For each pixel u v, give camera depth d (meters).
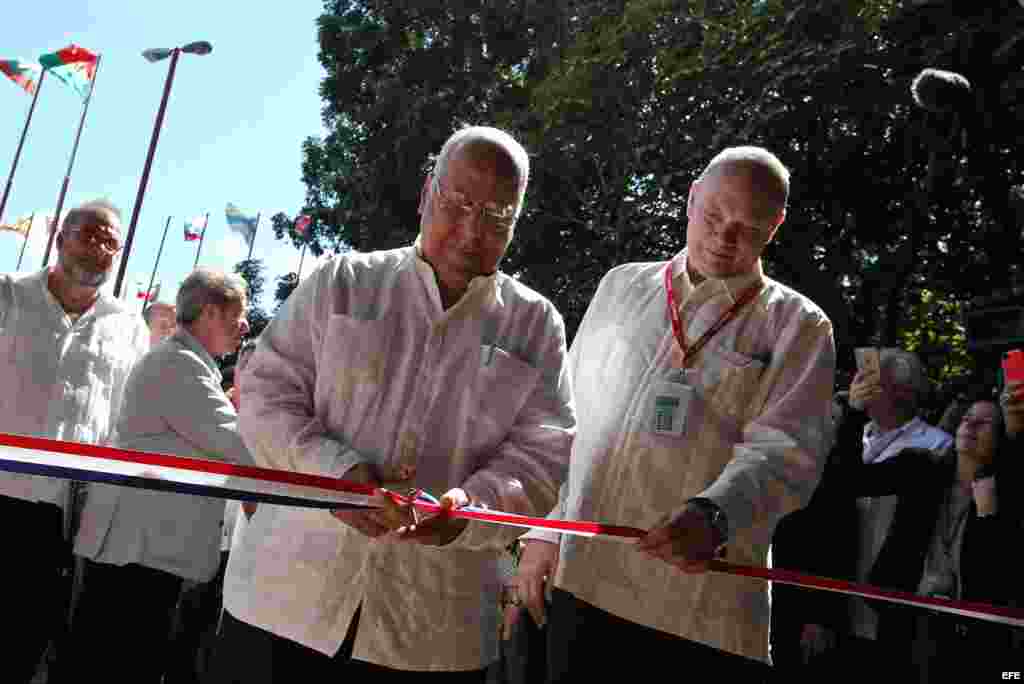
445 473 2.91
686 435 3.56
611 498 3.62
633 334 3.78
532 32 24.41
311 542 2.81
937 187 12.83
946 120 11.32
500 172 2.86
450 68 24.77
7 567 4.84
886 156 15.85
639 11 17.72
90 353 5.17
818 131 15.87
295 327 2.94
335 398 2.87
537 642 4.43
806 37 15.75
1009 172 12.42
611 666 3.55
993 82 12.70
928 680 4.79
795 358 3.59
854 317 15.45
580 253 20.44
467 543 2.81
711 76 16.47
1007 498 4.68
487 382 2.93
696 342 3.64
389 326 2.90
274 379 2.91
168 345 5.07
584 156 18.98
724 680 3.56
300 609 2.78
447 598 2.88
